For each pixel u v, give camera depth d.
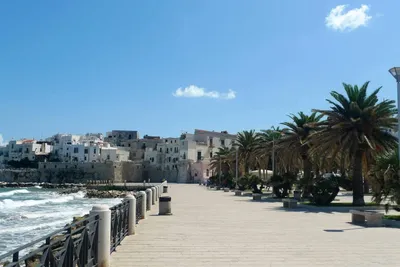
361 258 10.02
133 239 12.67
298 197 34.56
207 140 133.00
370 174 19.98
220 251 10.79
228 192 53.09
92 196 82.00
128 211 13.70
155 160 136.62
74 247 6.23
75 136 157.38
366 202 33.34
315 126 31.14
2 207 52.19
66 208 51.28
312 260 9.73
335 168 42.16
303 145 36.25
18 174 134.88
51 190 106.50
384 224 17.09
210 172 125.19
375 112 28.06
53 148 151.38
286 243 12.17
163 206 20.98
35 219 36.97
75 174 130.75
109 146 149.12
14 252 4.13
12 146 153.25
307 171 38.38
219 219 19.08
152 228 15.51
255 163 65.62
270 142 49.44
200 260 9.61
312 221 18.55
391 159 18.78
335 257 10.12
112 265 8.98
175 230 14.93
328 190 28.78
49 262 5.02
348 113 28.81
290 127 38.56
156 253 10.41
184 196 41.75
